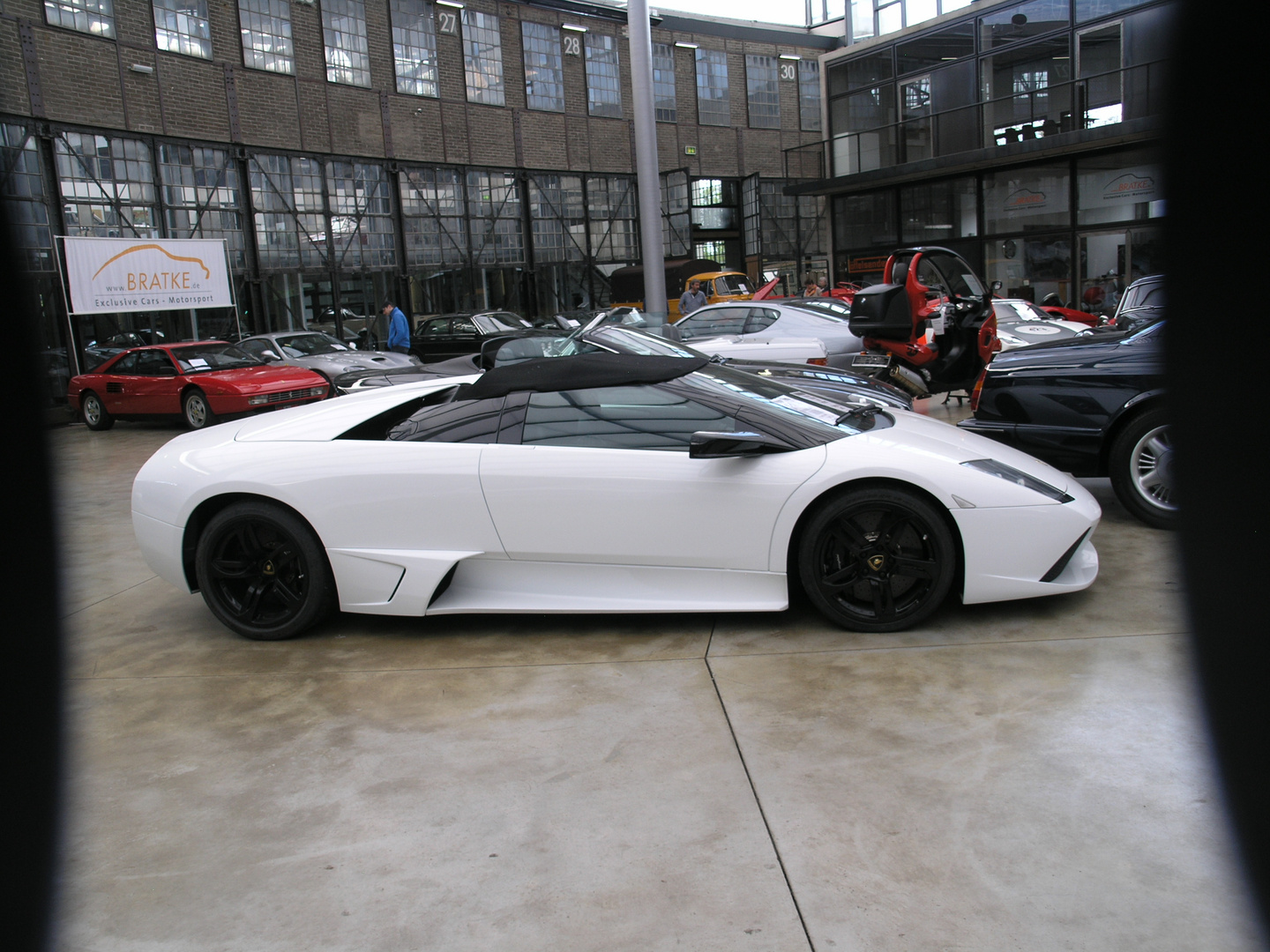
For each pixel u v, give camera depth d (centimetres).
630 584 363
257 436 395
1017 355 524
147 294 1410
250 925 203
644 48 974
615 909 202
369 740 289
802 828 228
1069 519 346
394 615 394
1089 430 482
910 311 777
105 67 1519
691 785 251
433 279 2142
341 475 368
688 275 2220
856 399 497
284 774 270
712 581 359
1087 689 294
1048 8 1770
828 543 353
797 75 2866
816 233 2934
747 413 364
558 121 2366
